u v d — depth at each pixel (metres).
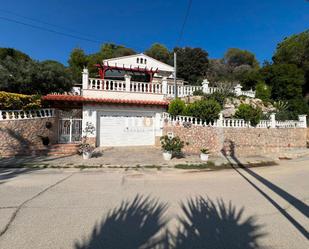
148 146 15.48
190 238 3.58
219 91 20.66
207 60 46.22
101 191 6.19
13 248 3.21
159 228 3.91
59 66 24.55
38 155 12.12
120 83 15.38
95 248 3.24
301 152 15.42
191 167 10.23
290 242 3.50
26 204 5.04
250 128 15.37
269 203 5.32
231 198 5.66
